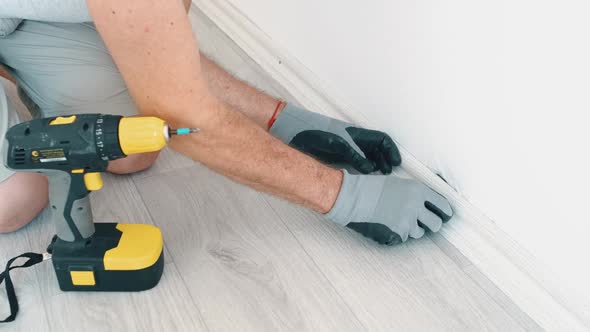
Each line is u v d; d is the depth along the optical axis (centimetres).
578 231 96
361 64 141
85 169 92
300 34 165
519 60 96
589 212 93
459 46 108
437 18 111
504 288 111
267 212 129
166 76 82
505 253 113
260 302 106
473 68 106
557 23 88
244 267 114
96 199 130
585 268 98
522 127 100
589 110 87
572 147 92
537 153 99
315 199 112
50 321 102
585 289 99
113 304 105
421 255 119
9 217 117
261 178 105
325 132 133
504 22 97
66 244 103
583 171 92
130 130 84
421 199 118
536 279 107
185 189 135
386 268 115
